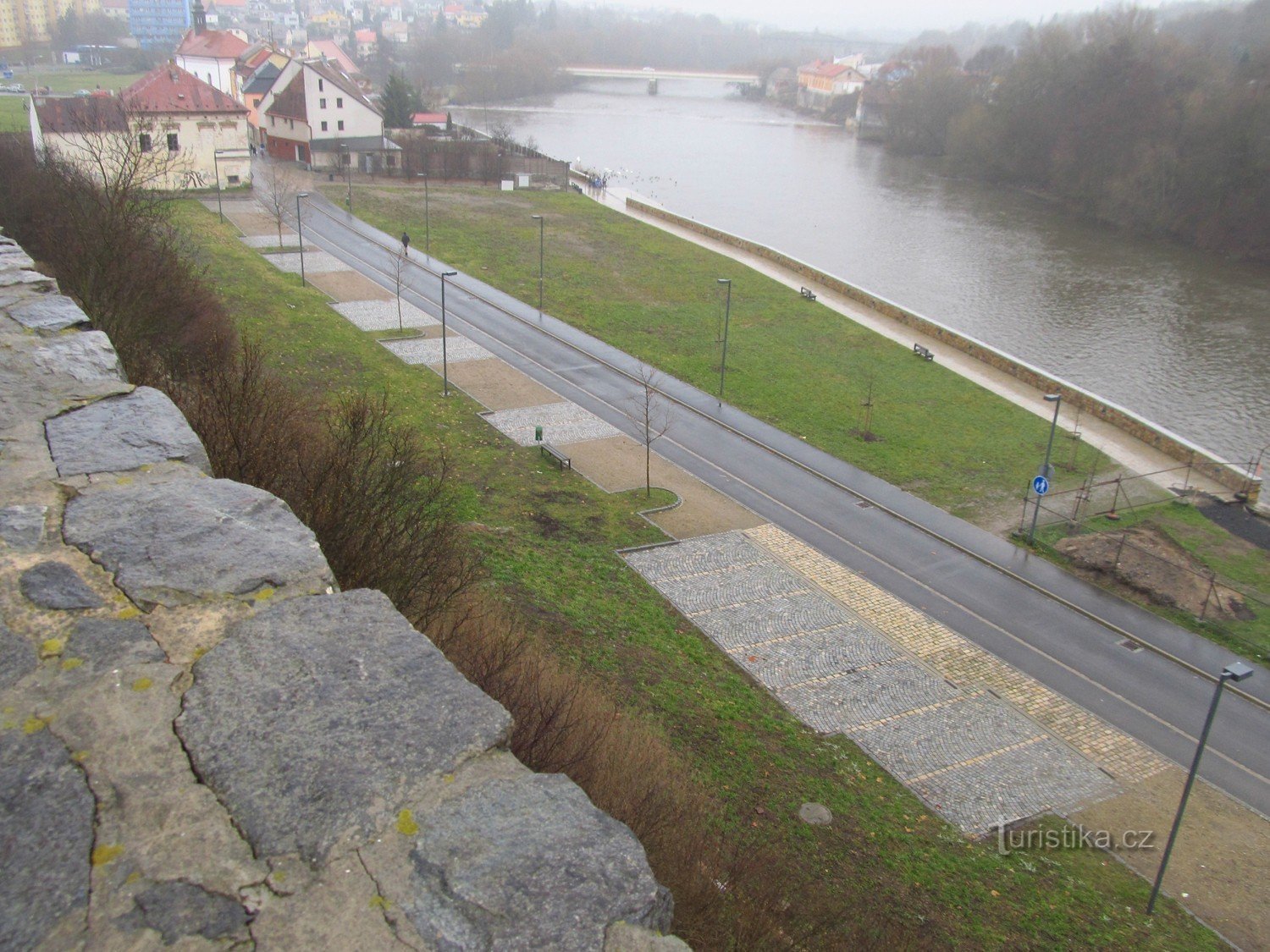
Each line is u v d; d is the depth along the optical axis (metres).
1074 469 48.16
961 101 148.00
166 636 4.17
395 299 62.88
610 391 51.94
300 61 104.56
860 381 57.28
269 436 16.92
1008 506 43.56
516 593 28.05
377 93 175.75
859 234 99.94
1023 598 36.12
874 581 36.31
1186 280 87.25
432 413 45.84
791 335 64.31
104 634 4.14
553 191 104.38
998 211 113.62
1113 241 100.75
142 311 29.27
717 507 40.62
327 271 67.44
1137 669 32.56
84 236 30.39
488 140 115.69
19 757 3.52
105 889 3.09
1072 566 38.81
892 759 26.34
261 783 3.49
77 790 3.41
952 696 29.81
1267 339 72.25
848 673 30.25
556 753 14.06
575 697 17.73
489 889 3.20
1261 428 57.62
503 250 78.31
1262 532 43.53
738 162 141.38
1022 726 28.83
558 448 44.19
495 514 36.28
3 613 4.21
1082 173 112.56
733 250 86.88
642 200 111.25
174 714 3.75
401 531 16.78
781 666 30.03
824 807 22.45
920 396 55.75
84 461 5.53
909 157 150.00
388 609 4.42
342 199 89.81
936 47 173.12
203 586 4.49
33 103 71.25
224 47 127.88
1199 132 101.12
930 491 44.28
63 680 3.88
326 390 45.19
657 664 27.08
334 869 3.23
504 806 3.51
